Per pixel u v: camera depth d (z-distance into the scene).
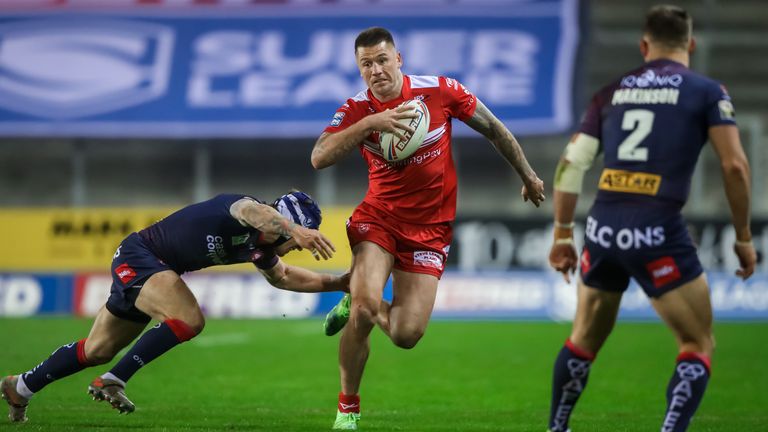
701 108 18.45
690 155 18.52
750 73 78.75
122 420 24.83
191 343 48.38
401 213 23.03
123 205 77.25
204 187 69.75
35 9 69.94
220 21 70.38
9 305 62.47
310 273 23.73
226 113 68.56
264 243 22.03
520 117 67.06
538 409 29.98
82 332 51.75
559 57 67.88
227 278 63.09
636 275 18.67
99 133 67.94
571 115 67.06
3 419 24.39
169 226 22.16
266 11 70.38
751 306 61.97
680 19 19.31
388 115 20.91
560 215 19.88
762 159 75.00
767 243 62.00
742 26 78.88
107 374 21.14
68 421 24.31
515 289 62.50
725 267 62.03
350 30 69.75
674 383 18.17
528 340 51.09
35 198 77.56
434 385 35.94
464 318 62.44
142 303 21.59
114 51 69.56
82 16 70.00
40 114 68.06
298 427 23.97
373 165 23.25
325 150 21.28
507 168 75.38
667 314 18.36
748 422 26.41
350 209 61.16
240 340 49.91
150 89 68.88
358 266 22.61
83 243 62.69
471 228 62.88
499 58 68.19
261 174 76.38
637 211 18.45
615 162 18.84
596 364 42.09
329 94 68.62
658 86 18.83
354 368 23.03
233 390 33.75
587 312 19.25
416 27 69.19
